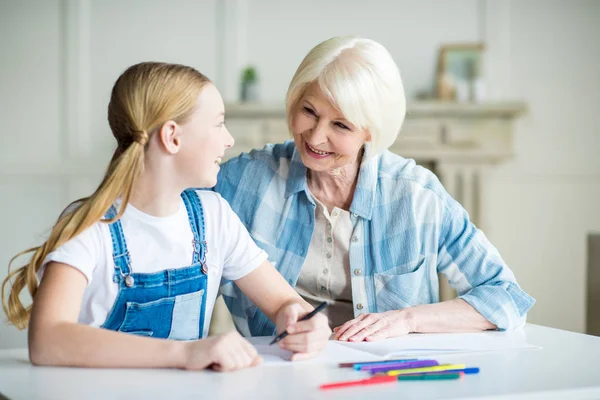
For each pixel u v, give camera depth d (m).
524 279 3.88
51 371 0.92
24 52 3.85
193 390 0.83
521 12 3.88
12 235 3.85
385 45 3.88
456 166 3.65
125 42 3.87
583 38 3.88
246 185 1.54
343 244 1.49
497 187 3.87
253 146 3.63
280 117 3.62
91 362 0.93
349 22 3.88
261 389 0.83
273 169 1.54
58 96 3.87
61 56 3.86
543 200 3.88
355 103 1.28
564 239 3.89
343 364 0.97
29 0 3.84
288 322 1.14
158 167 1.10
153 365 0.93
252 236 1.51
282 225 1.50
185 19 3.87
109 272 1.08
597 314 1.84
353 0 3.88
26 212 3.86
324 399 0.79
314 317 1.06
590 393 0.85
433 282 1.51
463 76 3.75
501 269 1.43
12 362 0.98
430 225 1.47
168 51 3.88
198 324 1.18
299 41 3.89
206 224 1.22
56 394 0.81
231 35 3.87
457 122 3.64
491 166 3.67
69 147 3.87
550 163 3.88
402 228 1.47
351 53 1.30
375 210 1.48
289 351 1.07
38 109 3.86
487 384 0.86
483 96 3.72
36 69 3.86
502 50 3.88
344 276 1.51
